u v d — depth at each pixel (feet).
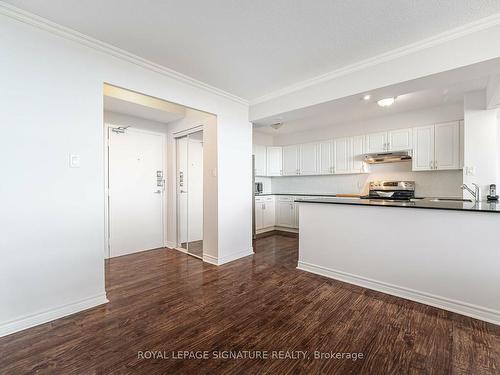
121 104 11.25
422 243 7.58
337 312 6.96
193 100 10.09
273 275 9.89
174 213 14.28
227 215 11.69
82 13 6.12
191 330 6.11
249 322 6.46
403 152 14.42
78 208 7.05
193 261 11.76
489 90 9.39
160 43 7.42
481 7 5.86
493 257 6.48
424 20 6.36
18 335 5.88
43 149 6.45
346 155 16.48
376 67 8.23
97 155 7.43
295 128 18.06
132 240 13.26
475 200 10.43
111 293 8.23
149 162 13.98
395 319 6.59
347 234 9.23
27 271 6.21
